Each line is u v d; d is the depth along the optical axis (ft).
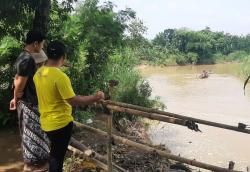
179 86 94.89
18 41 28.94
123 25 37.45
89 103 12.92
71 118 13.76
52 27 30.89
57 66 13.28
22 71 15.21
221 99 71.61
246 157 36.45
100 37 35.86
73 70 34.06
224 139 42.22
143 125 43.42
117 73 47.21
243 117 54.80
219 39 264.31
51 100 13.28
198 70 166.30
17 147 23.77
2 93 28.04
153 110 14.19
